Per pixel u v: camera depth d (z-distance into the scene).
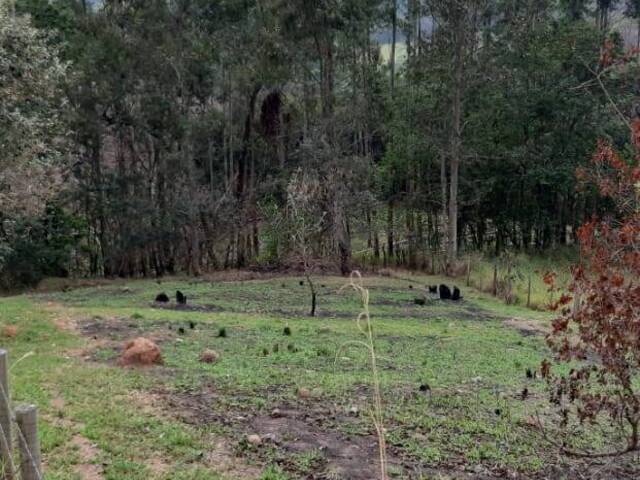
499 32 30.52
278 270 27.88
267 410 7.36
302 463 5.93
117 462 5.64
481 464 6.31
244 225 30.45
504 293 21.08
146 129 28.72
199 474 5.54
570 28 30.98
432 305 19.19
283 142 33.28
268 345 11.45
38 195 16.47
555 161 31.12
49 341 11.03
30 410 3.77
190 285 23.22
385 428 7.03
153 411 7.08
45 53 13.57
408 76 30.59
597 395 5.91
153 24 28.14
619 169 5.50
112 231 29.58
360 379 9.16
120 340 11.22
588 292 5.21
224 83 31.75
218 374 8.84
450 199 28.67
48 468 5.39
